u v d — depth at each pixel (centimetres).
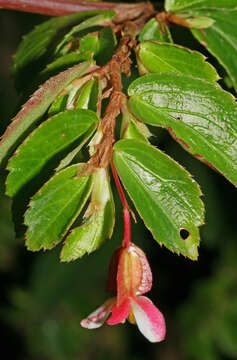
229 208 44
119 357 55
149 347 55
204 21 27
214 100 24
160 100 24
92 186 23
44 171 23
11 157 23
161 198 23
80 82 24
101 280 54
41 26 28
